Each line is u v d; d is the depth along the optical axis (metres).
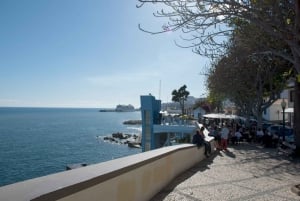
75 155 53.47
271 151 22.05
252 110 40.12
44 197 3.91
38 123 147.88
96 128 119.88
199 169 13.80
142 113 38.50
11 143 69.88
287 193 9.50
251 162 16.52
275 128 32.44
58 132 99.62
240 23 10.76
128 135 85.50
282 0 10.46
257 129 30.72
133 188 6.96
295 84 19.86
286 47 13.55
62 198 4.27
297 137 19.38
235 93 37.88
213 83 37.56
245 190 9.74
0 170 40.03
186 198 8.48
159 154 9.24
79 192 4.70
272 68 30.94
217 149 22.47
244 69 31.34
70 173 5.34
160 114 40.84
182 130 35.16
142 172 7.58
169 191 9.23
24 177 35.94
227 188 9.95
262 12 9.06
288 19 9.87
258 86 34.28
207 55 10.66
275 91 34.22
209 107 76.62
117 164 6.64
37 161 47.03
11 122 154.12
